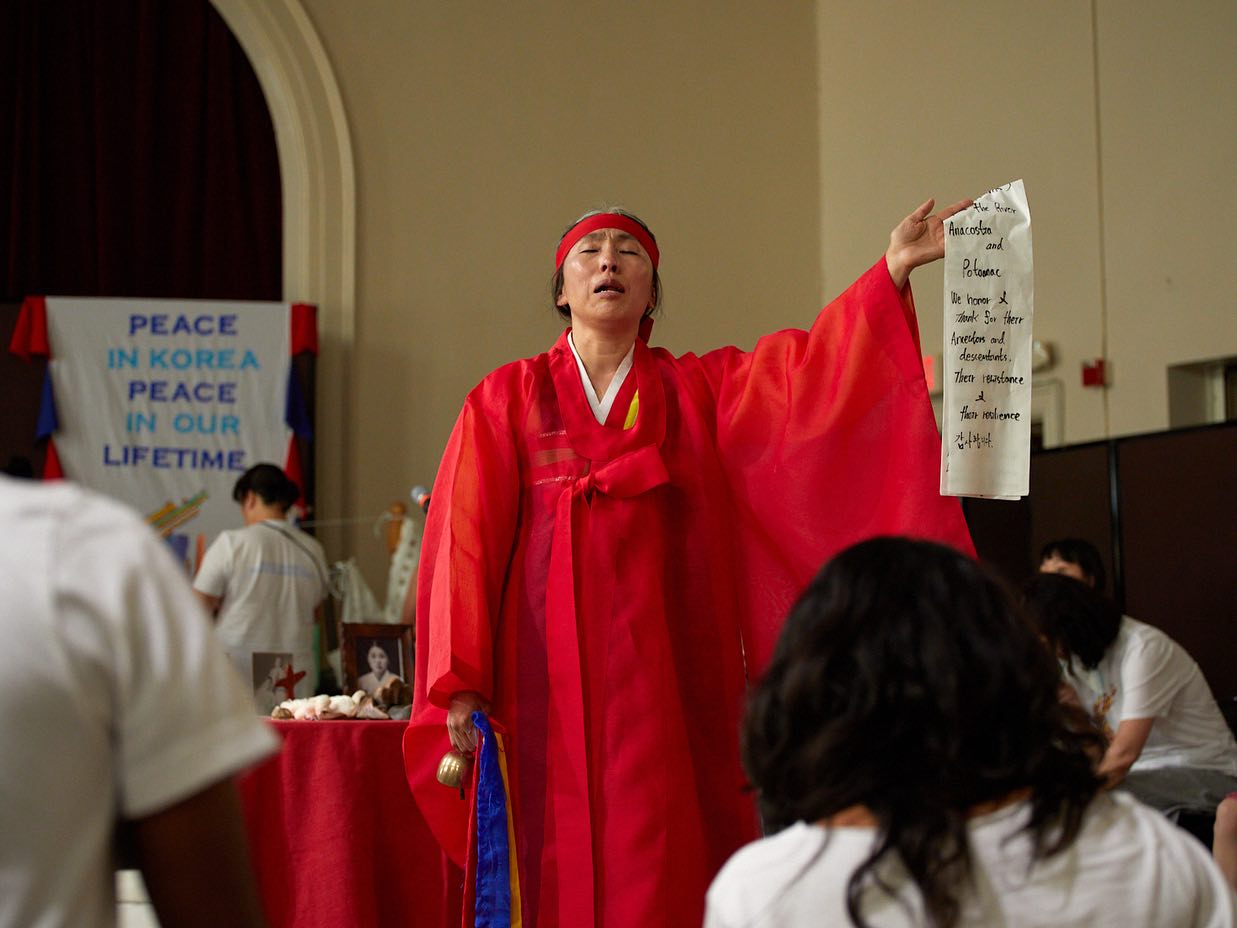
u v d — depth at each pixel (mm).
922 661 1186
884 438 2713
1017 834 1162
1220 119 6027
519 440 2820
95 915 1041
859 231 7895
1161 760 4066
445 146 7520
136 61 7262
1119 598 6141
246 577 5047
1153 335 6223
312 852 2994
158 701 1048
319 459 7062
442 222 7465
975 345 2633
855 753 1175
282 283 7285
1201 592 5828
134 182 7219
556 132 7727
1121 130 6441
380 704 3490
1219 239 5980
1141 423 6246
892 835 1136
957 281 2643
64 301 6668
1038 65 6871
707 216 7980
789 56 8250
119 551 1062
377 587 7074
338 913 2959
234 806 1123
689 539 2770
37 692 1003
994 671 1187
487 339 7445
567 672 2652
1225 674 5711
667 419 2816
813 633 1227
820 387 2758
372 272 7324
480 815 2602
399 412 7254
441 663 2621
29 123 7168
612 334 2879
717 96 8086
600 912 2578
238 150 7312
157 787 1051
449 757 2656
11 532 1040
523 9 7758
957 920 1122
